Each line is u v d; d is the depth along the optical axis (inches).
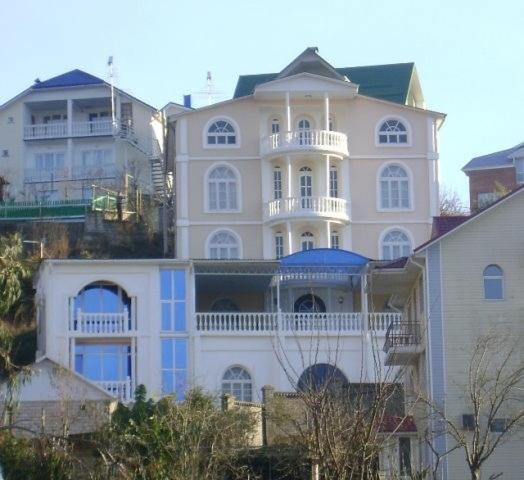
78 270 2060.8
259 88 2477.9
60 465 1246.9
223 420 1363.2
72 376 1545.3
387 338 1653.5
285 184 2488.9
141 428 1237.7
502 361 1520.7
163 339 2062.0
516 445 1480.1
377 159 2508.6
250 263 2084.2
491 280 1567.4
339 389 1338.6
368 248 2477.9
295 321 2092.8
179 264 2080.5
